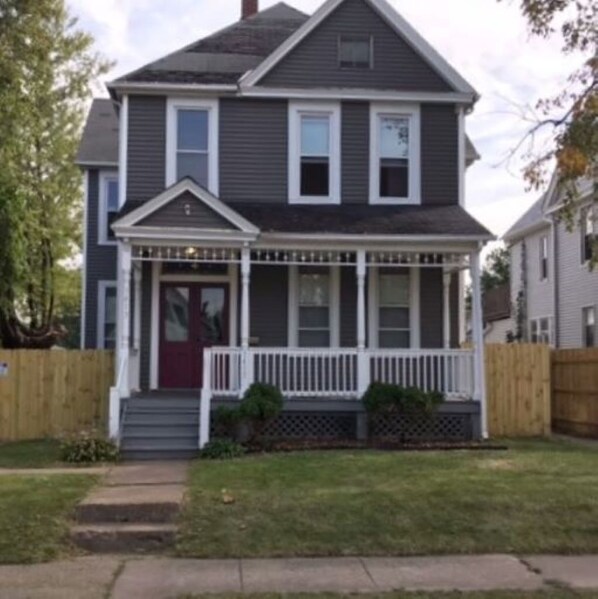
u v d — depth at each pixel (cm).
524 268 3045
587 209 1333
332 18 1758
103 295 2234
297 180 1734
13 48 2020
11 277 1975
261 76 1723
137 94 1716
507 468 1166
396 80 1758
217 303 1742
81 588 708
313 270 1747
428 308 1755
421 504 936
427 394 1482
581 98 993
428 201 1753
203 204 1530
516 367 1744
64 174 2784
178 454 1389
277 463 1219
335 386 1616
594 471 1142
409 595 680
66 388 1702
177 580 733
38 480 1085
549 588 705
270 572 758
